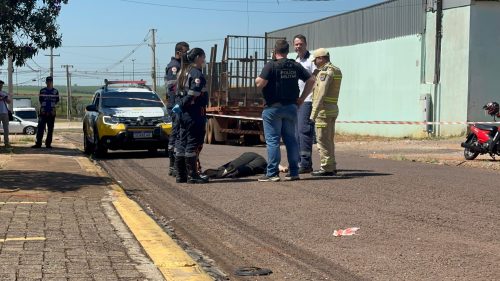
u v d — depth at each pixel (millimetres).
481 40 30922
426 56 34156
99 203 9836
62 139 32344
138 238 7500
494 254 6918
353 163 16328
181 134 12430
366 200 10219
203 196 10977
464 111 31234
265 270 6535
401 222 8578
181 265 6352
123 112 19391
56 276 5867
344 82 43594
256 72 28891
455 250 7109
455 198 10297
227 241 7891
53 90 22594
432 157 19266
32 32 18844
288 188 11570
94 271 6062
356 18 41781
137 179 13703
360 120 41469
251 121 28609
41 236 7469
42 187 11312
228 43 28359
